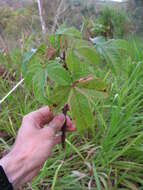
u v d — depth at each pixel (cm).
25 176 35
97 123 58
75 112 27
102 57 28
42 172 46
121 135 52
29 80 29
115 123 52
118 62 28
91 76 27
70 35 27
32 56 29
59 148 52
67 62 26
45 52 29
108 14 141
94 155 51
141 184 49
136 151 51
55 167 50
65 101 27
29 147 35
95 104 57
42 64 28
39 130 36
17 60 70
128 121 58
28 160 34
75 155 51
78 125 28
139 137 49
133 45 94
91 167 47
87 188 45
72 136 55
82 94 27
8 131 60
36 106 62
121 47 28
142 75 73
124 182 48
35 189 46
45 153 35
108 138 51
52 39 29
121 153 48
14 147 36
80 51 26
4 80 73
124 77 66
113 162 50
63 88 27
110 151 50
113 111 56
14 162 34
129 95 67
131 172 49
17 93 68
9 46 88
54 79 26
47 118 40
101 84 27
